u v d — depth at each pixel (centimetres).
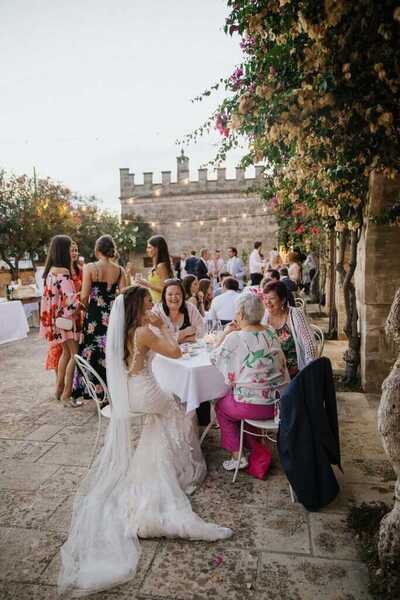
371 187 434
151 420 292
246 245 2111
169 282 414
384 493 297
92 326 448
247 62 400
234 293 556
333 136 341
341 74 291
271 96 323
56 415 449
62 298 462
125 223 2061
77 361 335
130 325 286
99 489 274
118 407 282
